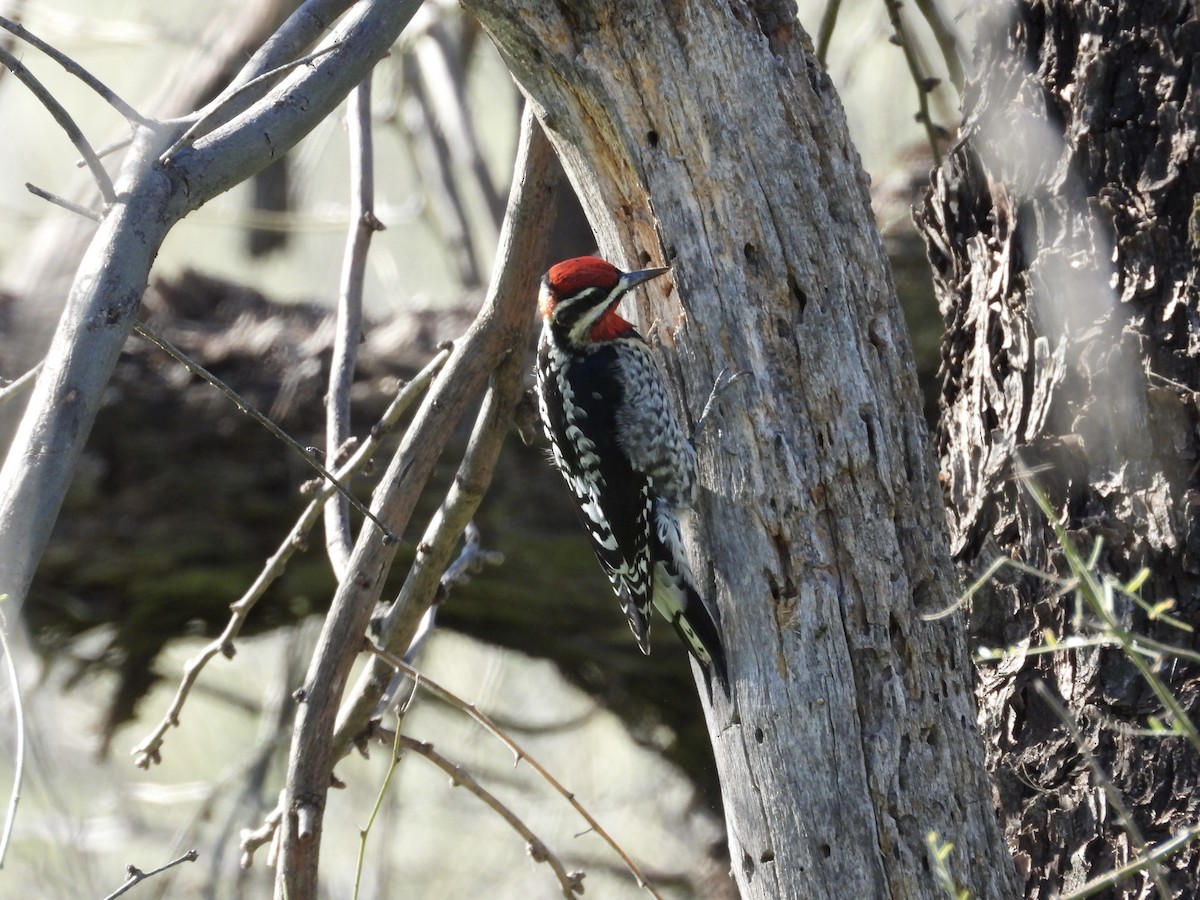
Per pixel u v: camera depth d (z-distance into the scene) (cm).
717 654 858
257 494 1477
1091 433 842
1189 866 767
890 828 787
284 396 1484
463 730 2011
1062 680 842
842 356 833
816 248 838
